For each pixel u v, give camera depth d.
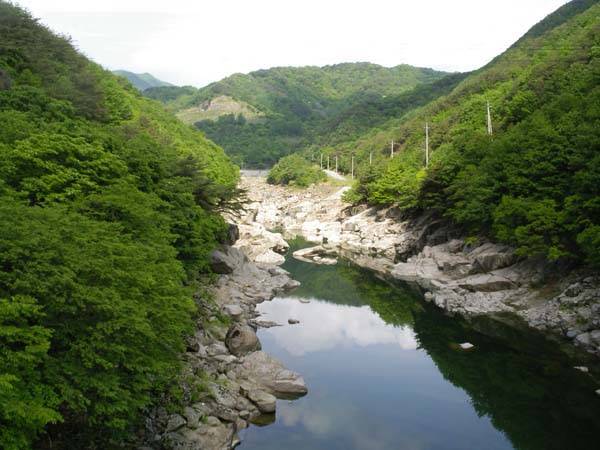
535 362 30.80
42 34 68.31
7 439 10.76
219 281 47.22
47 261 13.91
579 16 132.50
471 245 55.97
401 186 83.69
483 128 93.94
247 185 172.88
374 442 22.14
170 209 35.62
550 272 42.00
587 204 35.72
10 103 36.62
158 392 21.12
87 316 14.62
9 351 11.55
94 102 55.16
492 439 22.59
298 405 25.75
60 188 24.33
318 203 125.19
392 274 60.81
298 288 54.38
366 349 35.16
